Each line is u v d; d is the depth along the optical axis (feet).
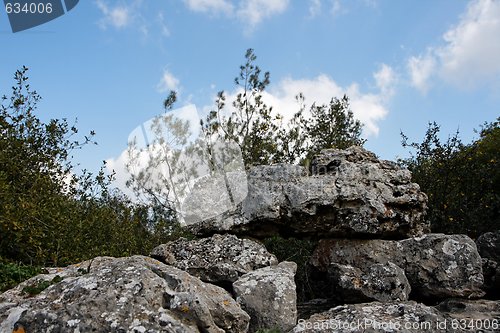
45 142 36.70
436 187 44.98
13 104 35.88
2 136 33.32
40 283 20.15
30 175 33.35
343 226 28.40
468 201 44.37
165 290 18.30
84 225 33.32
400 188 29.45
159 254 27.50
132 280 18.15
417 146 49.16
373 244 28.45
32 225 29.89
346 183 28.73
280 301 22.25
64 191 36.35
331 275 27.25
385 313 21.98
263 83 50.90
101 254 33.12
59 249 31.35
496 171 44.96
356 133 54.54
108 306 16.92
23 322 16.35
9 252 30.40
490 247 30.78
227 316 19.12
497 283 28.84
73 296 17.56
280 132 51.24
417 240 28.02
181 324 16.96
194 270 26.61
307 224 28.66
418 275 26.99
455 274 26.50
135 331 16.21
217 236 28.14
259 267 26.48
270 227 29.17
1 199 29.32
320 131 53.67
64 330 16.06
